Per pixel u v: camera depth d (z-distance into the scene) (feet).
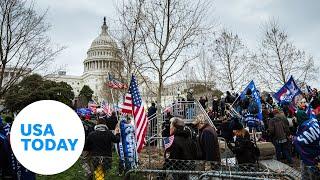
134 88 33.22
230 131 39.78
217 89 124.67
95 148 28.71
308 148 23.98
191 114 59.67
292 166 39.04
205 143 25.18
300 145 24.27
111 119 55.77
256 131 49.55
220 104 64.28
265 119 48.98
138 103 32.68
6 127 27.37
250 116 45.39
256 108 45.55
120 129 32.14
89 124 42.57
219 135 46.93
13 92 57.67
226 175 19.45
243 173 20.85
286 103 50.49
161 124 56.54
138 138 31.53
